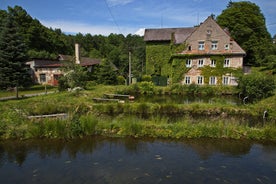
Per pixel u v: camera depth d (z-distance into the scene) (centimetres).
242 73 2992
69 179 611
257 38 4053
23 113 1208
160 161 731
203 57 3103
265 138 950
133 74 4606
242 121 1250
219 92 2706
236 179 618
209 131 980
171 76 3309
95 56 7675
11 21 2220
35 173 646
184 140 939
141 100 2178
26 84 2211
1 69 2030
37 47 5294
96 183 590
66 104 1577
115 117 1341
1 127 974
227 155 789
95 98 1980
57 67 3381
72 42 8594
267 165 711
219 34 3070
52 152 809
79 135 959
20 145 871
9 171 660
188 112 1512
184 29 3719
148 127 1012
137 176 628
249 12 3975
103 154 791
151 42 3744
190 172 655
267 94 1892
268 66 3209
